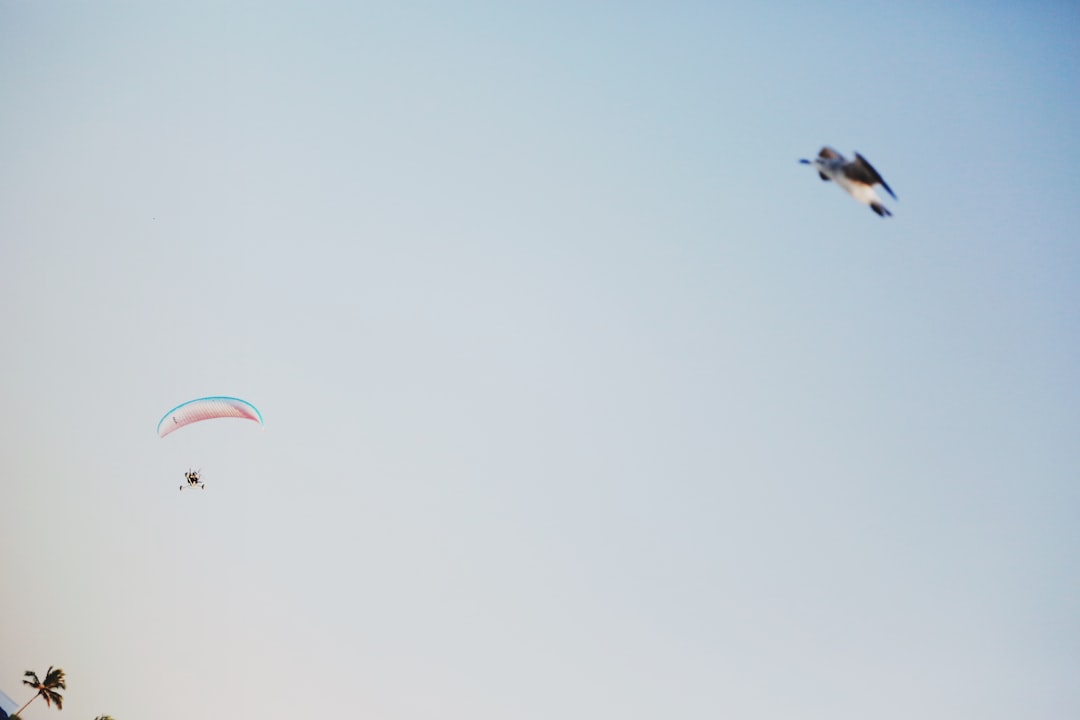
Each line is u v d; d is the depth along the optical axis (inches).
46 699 941.2
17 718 920.9
